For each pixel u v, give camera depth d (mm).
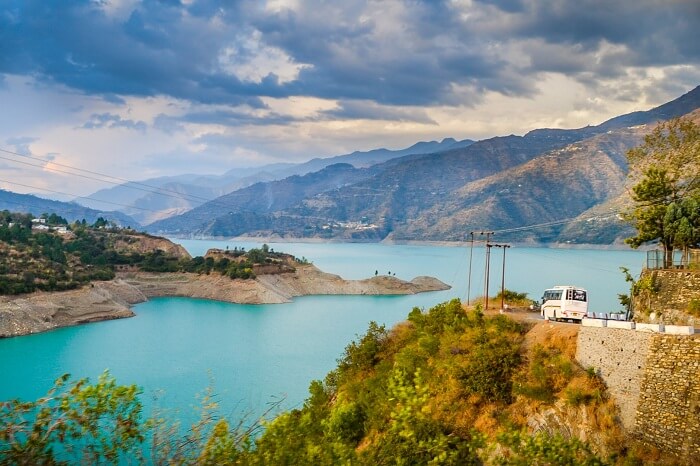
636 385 28859
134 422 15008
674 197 43938
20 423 13891
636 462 26594
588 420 29141
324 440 20594
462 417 32188
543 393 31188
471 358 35812
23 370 107938
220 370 102375
